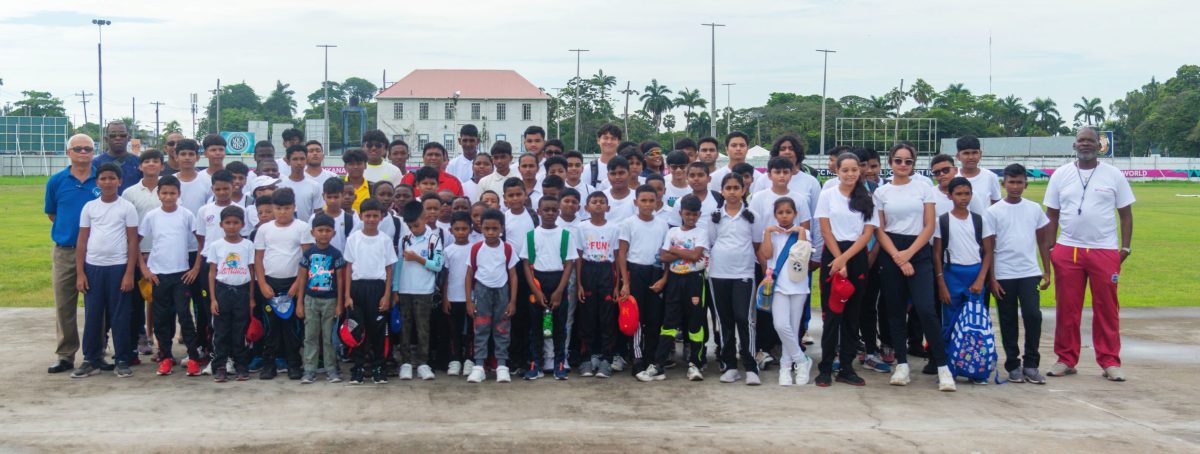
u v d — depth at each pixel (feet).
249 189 29.91
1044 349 29.22
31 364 25.63
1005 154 249.96
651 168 31.55
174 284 24.61
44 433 19.03
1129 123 331.57
